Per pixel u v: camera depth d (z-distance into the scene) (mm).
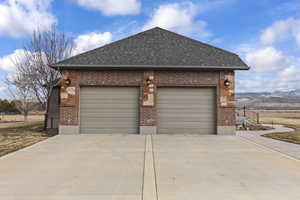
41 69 15133
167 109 11711
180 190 4188
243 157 6785
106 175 5039
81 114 11641
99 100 11695
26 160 6336
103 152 7375
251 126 15625
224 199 3807
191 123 11703
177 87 11773
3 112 43125
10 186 4355
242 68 11305
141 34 13922
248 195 3973
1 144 8812
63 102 11422
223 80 11617
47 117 14422
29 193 4023
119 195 3961
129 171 5348
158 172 5277
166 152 7418
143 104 11508
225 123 11484
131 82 11617
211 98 11789
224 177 4930
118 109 11695
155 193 4047
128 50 12469
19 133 12336
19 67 16656
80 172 5250
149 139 9961
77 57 11766
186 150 7750
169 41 13422
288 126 17328
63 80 11477
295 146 8523
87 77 11578
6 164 5922
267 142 9375
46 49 15406
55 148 8000
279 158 6676
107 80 11602
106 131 11641
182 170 5438
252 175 5074
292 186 4414
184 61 11633
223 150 7777
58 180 4699
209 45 13250
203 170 5445
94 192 4086
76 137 10445
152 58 11828
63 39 16109
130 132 11672
